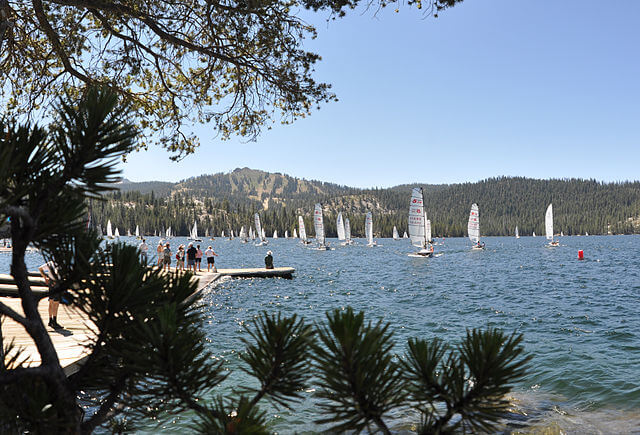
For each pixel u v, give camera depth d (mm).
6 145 1499
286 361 1432
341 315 1309
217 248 116875
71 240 1707
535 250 94500
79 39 7773
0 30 4512
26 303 1646
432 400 1431
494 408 1399
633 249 96188
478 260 63156
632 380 9078
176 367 1495
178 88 8852
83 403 6199
